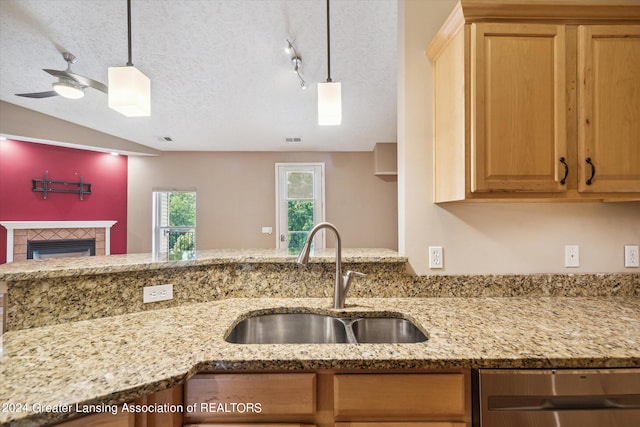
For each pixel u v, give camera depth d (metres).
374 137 4.62
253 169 5.22
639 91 1.13
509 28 1.11
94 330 1.00
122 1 2.11
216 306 1.29
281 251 1.70
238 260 1.39
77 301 1.09
